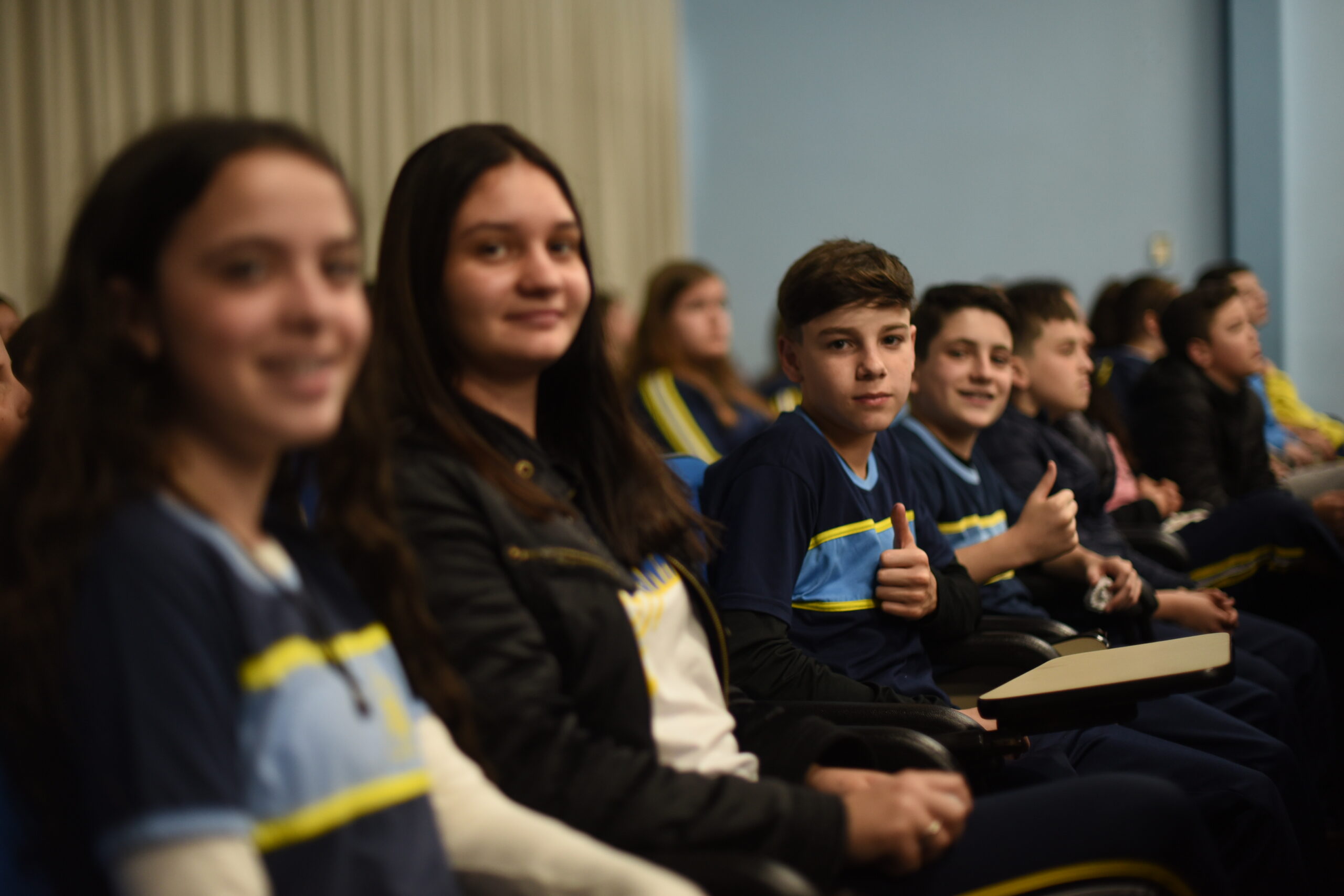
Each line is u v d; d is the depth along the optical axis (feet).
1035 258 19.13
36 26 13.48
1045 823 3.13
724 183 19.02
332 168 2.37
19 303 13.42
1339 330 18.28
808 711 3.97
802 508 4.58
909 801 3.00
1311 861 5.36
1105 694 3.69
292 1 15.30
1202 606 6.56
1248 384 10.75
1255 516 7.73
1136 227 19.21
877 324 4.66
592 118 17.72
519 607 3.03
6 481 2.20
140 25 14.10
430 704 2.79
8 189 13.30
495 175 3.31
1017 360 7.23
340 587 2.62
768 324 19.01
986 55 18.89
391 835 2.34
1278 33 18.26
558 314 3.38
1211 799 4.82
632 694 3.15
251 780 2.17
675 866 2.57
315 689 2.27
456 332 3.36
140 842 1.94
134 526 2.12
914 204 18.95
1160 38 18.99
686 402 11.89
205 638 2.11
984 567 5.52
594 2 17.65
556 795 2.84
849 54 18.78
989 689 5.06
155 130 2.28
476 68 16.79
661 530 3.68
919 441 5.97
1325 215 18.24
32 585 2.07
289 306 2.22
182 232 2.18
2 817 2.09
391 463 3.04
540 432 3.81
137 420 2.19
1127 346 11.50
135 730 1.98
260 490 2.42
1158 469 9.30
